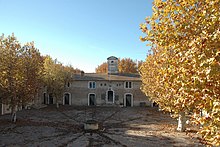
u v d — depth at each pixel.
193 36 6.48
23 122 26.91
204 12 5.91
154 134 21.33
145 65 31.00
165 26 7.19
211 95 5.55
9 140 18.47
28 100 26.78
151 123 27.89
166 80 7.42
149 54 27.69
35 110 38.91
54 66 42.75
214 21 5.46
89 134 21.12
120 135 20.84
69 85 49.09
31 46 27.19
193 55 5.84
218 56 5.24
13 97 25.78
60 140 18.73
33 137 19.64
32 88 26.70
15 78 25.03
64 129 23.38
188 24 6.63
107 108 43.69
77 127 24.56
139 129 23.84
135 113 37.19
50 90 43.56
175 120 30.53
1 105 33.47
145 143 17.95
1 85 24.67
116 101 48.22
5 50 25.38
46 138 19.36
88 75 51.31
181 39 6.87
